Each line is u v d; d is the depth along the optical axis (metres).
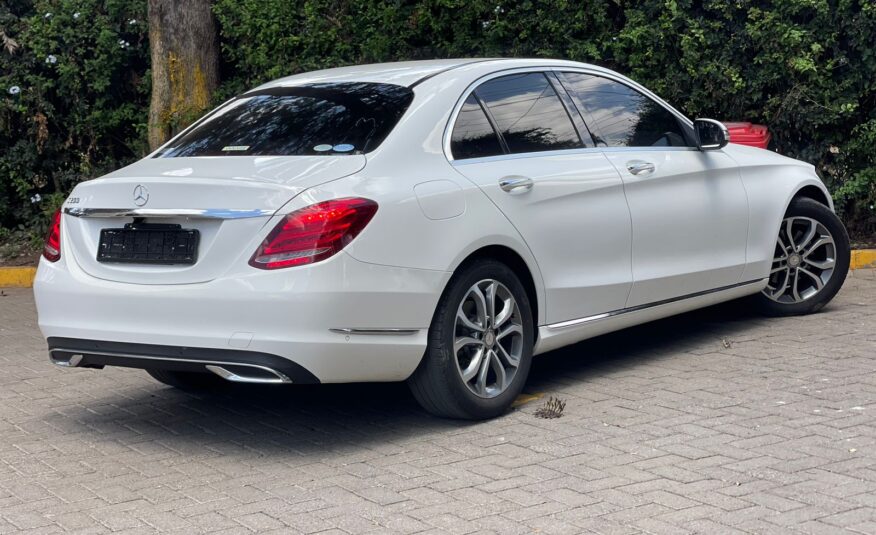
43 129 12.01
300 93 6.16
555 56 10.77
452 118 5.78
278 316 4.94
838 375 6.31
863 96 10.52
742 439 5.24
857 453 4.97
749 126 9.47
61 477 5.16
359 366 5.17
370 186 5.20
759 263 7.45
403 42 11.22
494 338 5.74
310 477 5.03
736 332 7.56
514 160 5.95
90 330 5.38
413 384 5.57
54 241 5.68
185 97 11.28
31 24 11.98
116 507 4.72
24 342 8.41
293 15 11.46
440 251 5.37
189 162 5.67
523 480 4.83
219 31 11.75
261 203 5.05
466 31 11.05
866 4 10.05
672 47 10.65
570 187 6.12
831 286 7.90
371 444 5.50
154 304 5.17
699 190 6.96
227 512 4.61
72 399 6.65
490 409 5.70
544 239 5.95
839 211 10.66
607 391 6.25
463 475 4.94
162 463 5.34
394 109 5.70
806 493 4.50
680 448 5.15
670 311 6.85
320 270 4.96
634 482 4.73
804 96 10.34
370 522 4.42
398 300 5.21
